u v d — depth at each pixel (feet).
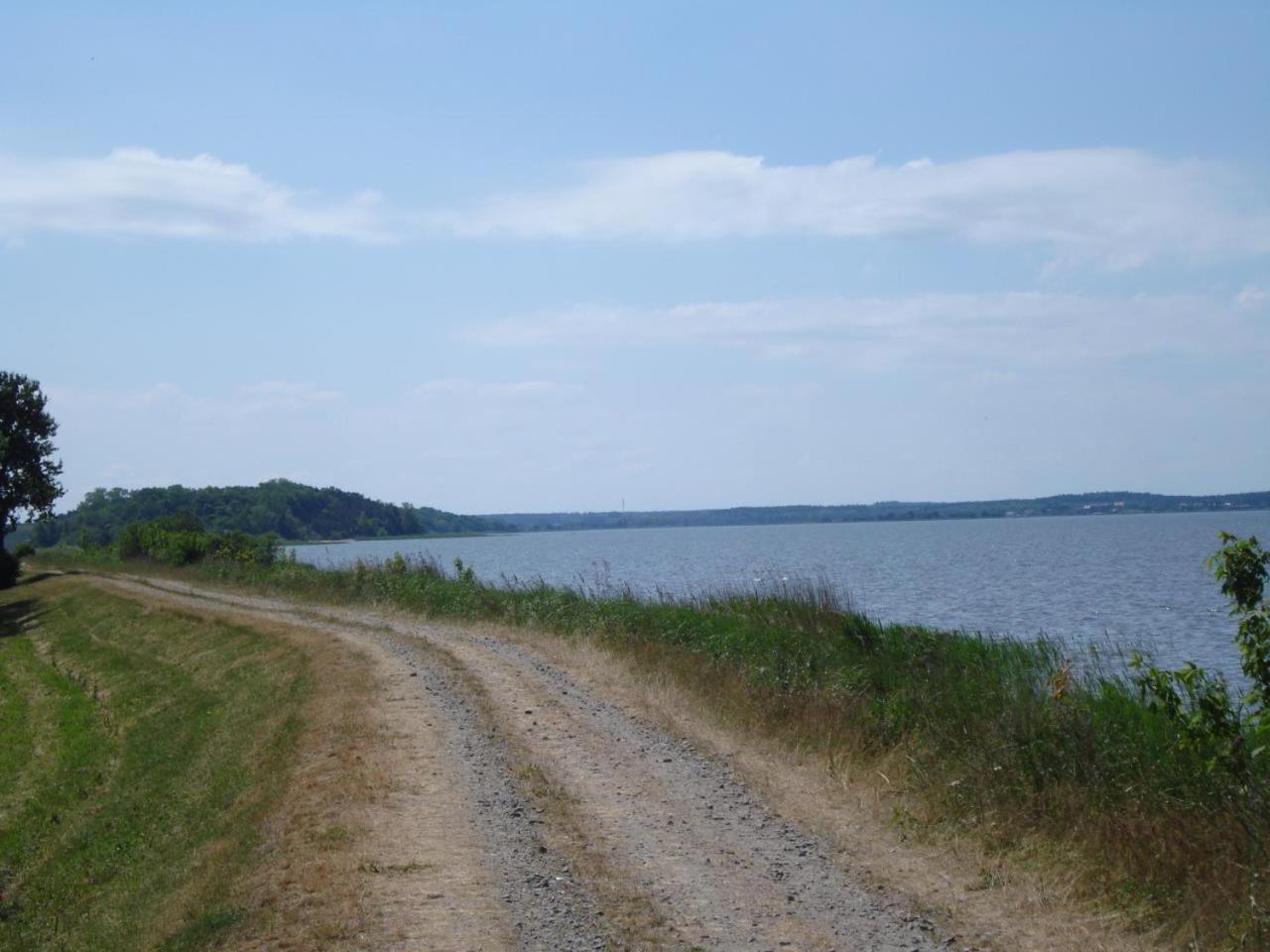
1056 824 31.19
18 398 205.46
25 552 246.06
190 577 173.27
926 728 41.57
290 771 43.47
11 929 39.75
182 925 28.43
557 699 55.26
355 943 24.68
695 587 133.08
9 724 91.30
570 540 579.48
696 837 32.89
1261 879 24.85
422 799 37.01
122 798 57.88
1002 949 24.32
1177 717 31.86
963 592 148.15
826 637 60.18
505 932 25.30
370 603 113.09
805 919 26.25
